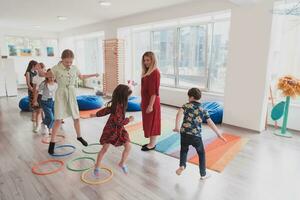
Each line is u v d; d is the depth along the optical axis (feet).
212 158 9.65
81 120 15.62
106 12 19.38
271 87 14.51
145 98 9.91
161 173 8.44
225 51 17.56
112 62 24.13
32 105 13.25
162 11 18.07
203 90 19.22
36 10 18.48
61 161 9.32
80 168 8.73
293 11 10.02
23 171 8.55
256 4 12.37
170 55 21.54
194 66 19.79
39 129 13.34
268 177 8.22
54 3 16.20
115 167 8.87
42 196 7.04
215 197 7.02
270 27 11.99
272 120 14.38
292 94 12.16
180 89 20.48
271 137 12.34
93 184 7.67
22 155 9.95
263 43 12.37
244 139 11.97
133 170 8.64
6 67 24.35
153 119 10.05
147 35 23.24
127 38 23.99
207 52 18.42
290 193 7.28
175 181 7.89
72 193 7.19
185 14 16.47
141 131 13.21
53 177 8.13
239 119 13.92
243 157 9.81
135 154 10.09
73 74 9.87
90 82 31.78
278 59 14.32
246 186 7.63
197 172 8.51
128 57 24.36
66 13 19.79
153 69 9.47
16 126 14.15
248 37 12.91
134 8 17.88
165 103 21.21
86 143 10.50
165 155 10.01
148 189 7.42
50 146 9.90
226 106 14.44
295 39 13.62
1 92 24.43
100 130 13.55
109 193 7.20
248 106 13.42
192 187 7.54
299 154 10.17
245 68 13.26
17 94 25.43
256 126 13.20
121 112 8.09
